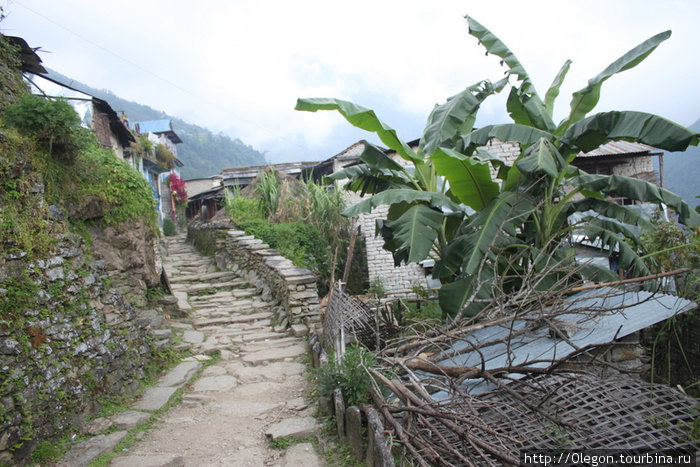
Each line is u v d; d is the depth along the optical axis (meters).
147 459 3.60
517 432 2.98
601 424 2.97
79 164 6.17
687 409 3.05
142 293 7.45
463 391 3.29
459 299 5.27
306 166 21.22
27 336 3.56
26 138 4.90
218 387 5.36
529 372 3.26
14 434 3.20
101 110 11.81
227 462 3.67
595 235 6.00
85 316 4.46
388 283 13.70
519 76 6.41
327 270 12.38
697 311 4.79
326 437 3.95
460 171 5.57
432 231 5.46
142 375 5.32
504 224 5.10
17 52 6.77
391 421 3.13
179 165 30.02
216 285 9.95
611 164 13.41
